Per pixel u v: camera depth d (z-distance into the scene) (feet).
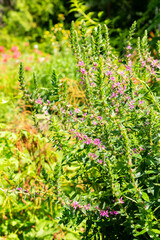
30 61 24.79
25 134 7.16
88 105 5.25
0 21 46.26
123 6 27.45
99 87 4.83
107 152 5.13
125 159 4.81
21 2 43.29
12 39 39.91
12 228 6.78
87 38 5.40
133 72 5.70
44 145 7.52
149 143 5.10
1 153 6.97
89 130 5.25
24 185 6.79
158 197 5.03
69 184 7.39
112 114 4.98
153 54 8.99
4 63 24.93
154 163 4.98
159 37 9.25
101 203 5.42
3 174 6.78
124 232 5.77
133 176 4.77
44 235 6.39
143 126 5.17
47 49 29.27
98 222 5.53
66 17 34.47
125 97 5.18
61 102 5.21
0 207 6.79
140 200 4.83
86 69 5.38
